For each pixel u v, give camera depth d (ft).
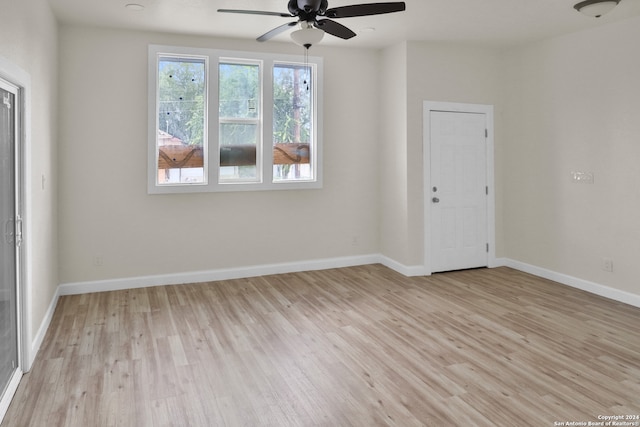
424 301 14.29
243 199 16.93
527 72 17.17
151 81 15.35
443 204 17.67
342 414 7.91
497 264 18.72
